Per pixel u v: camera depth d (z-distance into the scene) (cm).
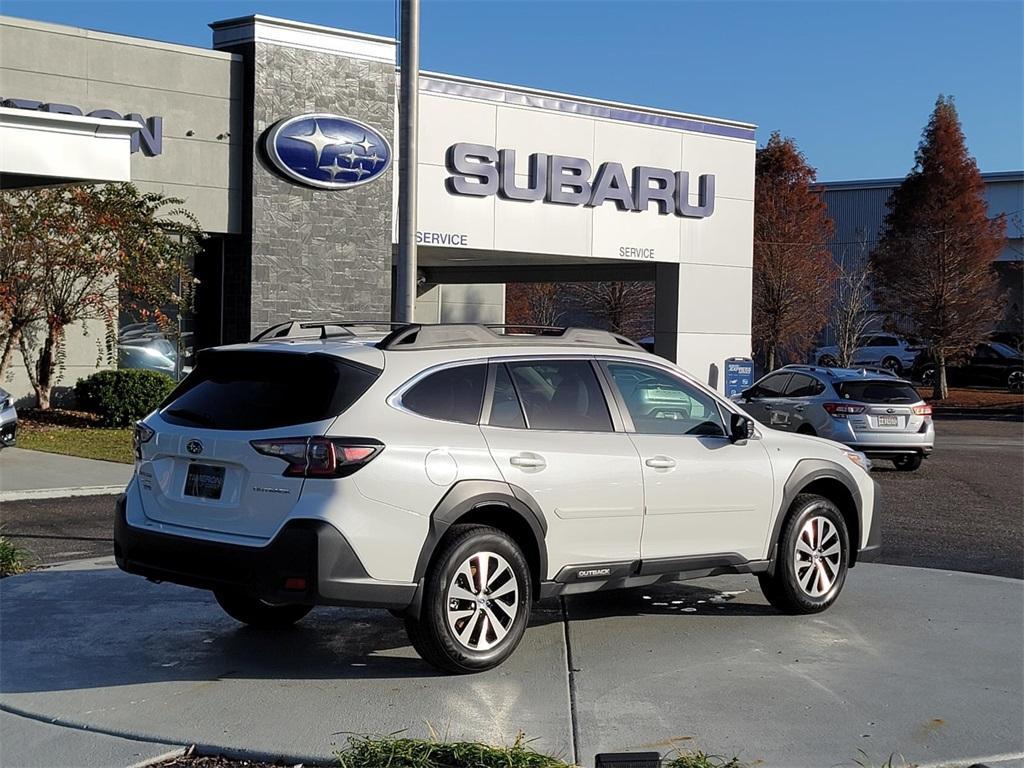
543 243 2653
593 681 677
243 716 609
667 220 2855
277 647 746
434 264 3062
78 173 1384
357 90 2380
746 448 818
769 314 4466
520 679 679
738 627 813
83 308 2070
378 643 759
